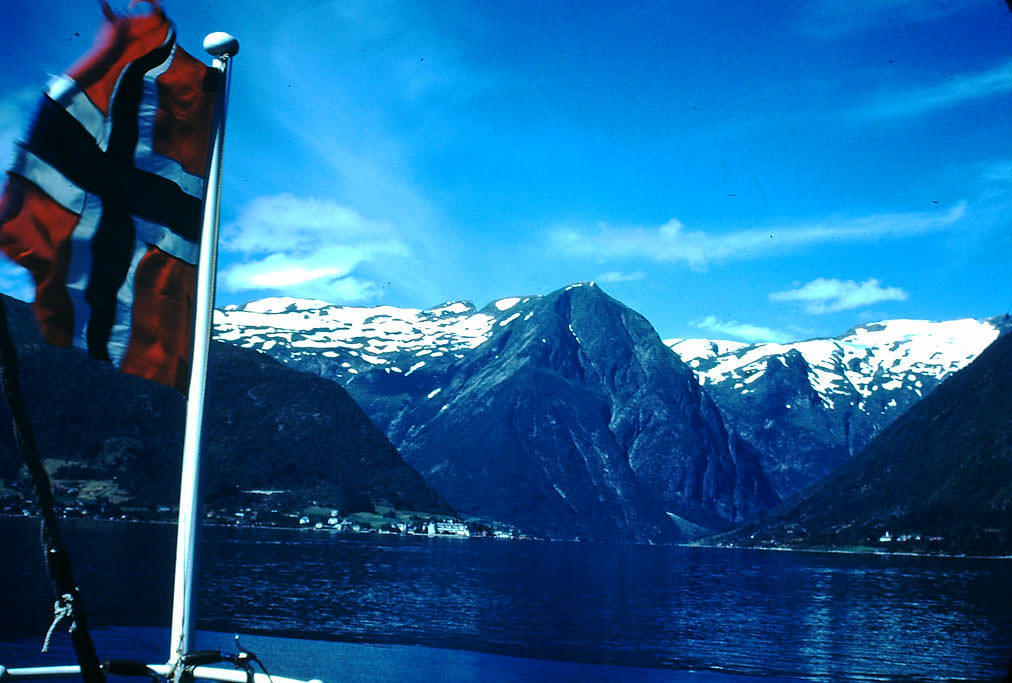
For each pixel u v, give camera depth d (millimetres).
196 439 6152
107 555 92500
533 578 112688
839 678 38219
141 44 5836
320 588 75000
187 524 6121
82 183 5562
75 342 5613
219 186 6352
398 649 37750
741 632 57125
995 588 116688
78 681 19562
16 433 3047
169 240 6074
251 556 118375
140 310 5949
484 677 30984
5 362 3002
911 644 53094
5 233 5152
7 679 5480
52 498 3148
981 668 42781
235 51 6410
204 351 6230
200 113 6305
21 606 39844
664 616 67312
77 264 5613
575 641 47031
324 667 30969
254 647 35625
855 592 105750
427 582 91375
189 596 6035
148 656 27562
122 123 5867
